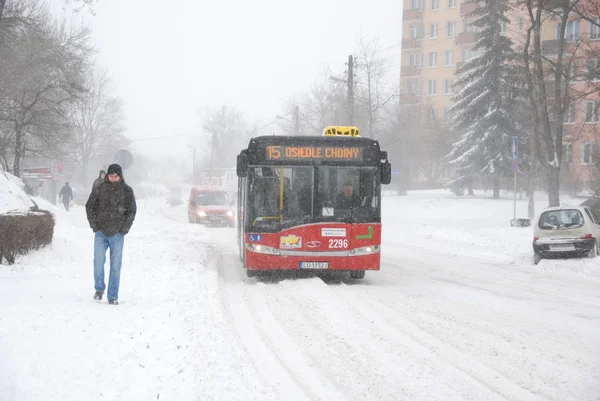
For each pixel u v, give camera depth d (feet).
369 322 30.76
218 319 29.50
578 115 159.22
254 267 43.93
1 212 45.29
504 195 165.78
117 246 31.68
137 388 19.13
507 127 145.89
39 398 17.74
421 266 57.06
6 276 37.70
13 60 96.63
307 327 29.84
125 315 28.66
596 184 109.81
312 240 44.04
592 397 20.18
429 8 246.68
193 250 60.34
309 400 19.69
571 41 151.74
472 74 150.61
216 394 18.74
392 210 142.00
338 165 44.62
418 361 24.00
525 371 22.95
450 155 158.71
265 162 44.32
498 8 145.28
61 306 29.50
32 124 100.78
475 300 38.52
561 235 59.31
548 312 34.88
